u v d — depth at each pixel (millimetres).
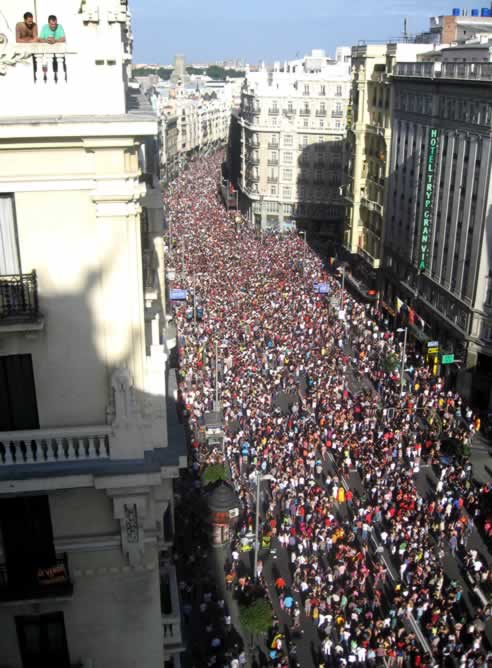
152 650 18625
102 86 14109
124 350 15797
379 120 84312
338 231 133125
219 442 47000
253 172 136250
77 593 17672
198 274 90250
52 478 15672
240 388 57312
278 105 130375
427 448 50469
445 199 64938
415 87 71250
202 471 44906
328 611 34500
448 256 64500
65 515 16859
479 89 57281
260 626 31656
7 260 14906
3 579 16953
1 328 14680
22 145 13672
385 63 82562
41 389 15820
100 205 14562
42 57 13758
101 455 16359
